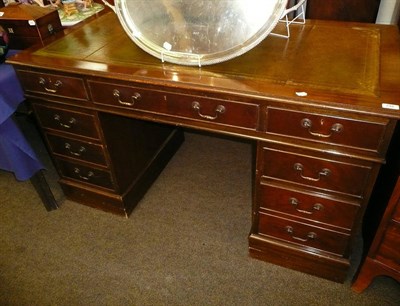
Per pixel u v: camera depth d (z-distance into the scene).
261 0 0.95
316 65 1.00
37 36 1.42
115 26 1.40
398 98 0.84
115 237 1.50
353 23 1.25
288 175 1.07
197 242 1.45
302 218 1.15
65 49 1.24
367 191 0.99
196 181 1.77
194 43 1.06
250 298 1.23
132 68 1.07
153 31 1.09
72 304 1.25
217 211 1.59
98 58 1.15
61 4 1.71
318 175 1.02
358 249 1.36
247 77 0.98
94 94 1.17
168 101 1.05
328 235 1.15
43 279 1.35
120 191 1.51
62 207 1.66
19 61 1.19
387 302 1.19
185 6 1.01
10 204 1.71
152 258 1.40
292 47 1.11
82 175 1.53
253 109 0.95
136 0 1.06
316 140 0.94
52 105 1.32
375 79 0.92
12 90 1.29
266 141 1.00
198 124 1.06
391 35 1.14
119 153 1.44
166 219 1.57
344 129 0.88
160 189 1.74
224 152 1.97
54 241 1.50
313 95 0.87
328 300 1.21
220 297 1.24
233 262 1.36
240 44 1.02
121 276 1.34
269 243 1.28
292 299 1.22
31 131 2.19
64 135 1.40
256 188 1.16
